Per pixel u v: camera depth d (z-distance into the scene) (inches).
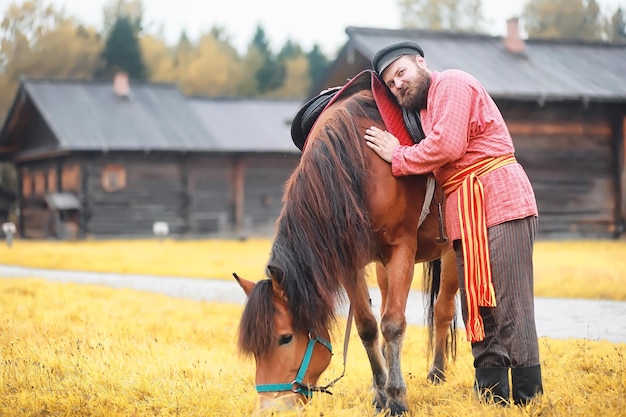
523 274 171.8
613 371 200.1
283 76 2694.4
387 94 187.8
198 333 283.4
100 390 193.3
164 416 175.0
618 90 800.3
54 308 336.8
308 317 155.6
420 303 393.1
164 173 1203.9
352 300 169.9
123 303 366.3
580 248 660.1
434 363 221.9
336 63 840.9
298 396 156.1
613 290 390.9
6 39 2011.6
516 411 163.8
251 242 961.5
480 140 176.1
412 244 179.8
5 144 1348.4
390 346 173.2
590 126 835.4
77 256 751.7
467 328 174.6
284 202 174.1
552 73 831.1
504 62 855.7
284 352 155.2
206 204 1232.2
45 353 227.9
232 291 457.7
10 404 183.3
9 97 1956.2
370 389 193.6
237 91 2583.7
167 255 741.3
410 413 174.1
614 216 839.7
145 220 1187.3
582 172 832.9
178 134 1209.4
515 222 171.5
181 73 2485.2
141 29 2576.3
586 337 266.8
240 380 206.5
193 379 202.8
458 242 177.2
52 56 2084.2
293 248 162.4
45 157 1247.5
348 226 166.4
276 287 155.7
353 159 173.2
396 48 184.2
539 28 2118.6
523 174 176.1
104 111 1228.5
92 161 1160.2
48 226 1262.3
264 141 1252.5
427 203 182.9
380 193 175.5
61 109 1206.3
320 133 175.9
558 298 382.6
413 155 172.6
